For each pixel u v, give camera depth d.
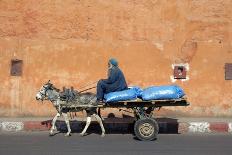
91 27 19.23
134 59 19.30
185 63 19.33
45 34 19.19
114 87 15.68
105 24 19.23
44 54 19.20
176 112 19.28
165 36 19.34
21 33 19.16
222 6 19.22
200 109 19.33
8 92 19.19
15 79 19.19
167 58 19.34
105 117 19.20
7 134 16.48
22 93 19.20
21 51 19.19
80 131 17.25
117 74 15.69
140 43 19.31
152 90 15.42
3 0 19.09
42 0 19.14
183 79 19.30
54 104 16.06
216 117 19.31
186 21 19.31
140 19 19.28
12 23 19.12
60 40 19.20
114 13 19.25
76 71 19.23
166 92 15.29
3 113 19.19
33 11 19.14
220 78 19.23
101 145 14.19
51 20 19.19
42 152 12.99
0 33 19.12
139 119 15.17
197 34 19.23
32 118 18.83
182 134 16.64
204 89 19.34
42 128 17.47
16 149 13.45
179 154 12.77
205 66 19.33
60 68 19.23
